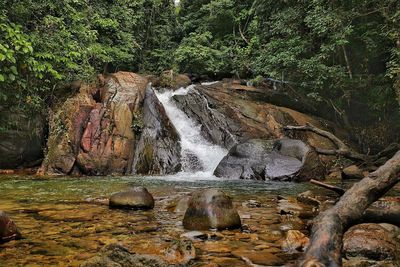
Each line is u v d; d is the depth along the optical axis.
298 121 12.66
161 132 11.19
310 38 12.36
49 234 3.62
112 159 10.23
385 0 9.84
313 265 1.72
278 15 13.07
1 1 7.31
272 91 14.98
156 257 2.64
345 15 10.48
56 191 6.66
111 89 11.70
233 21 20.77
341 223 2.13
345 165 10.41
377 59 12.05
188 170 10.73
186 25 22.78
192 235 3.55
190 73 20.23
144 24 21.06
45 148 10.89
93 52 11.16
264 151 9.62
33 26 8.67
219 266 2.72
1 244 3.28
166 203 5.41
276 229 3.85
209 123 12.10
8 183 7.88
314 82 11.98
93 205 5.21
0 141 10.41
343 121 14.52
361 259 2.81
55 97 11.45
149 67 20.84
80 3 12.30
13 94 8.23
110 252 2.69
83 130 10.59
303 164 8.86
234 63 18.88
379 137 13.10
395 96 11.11
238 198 6.01
